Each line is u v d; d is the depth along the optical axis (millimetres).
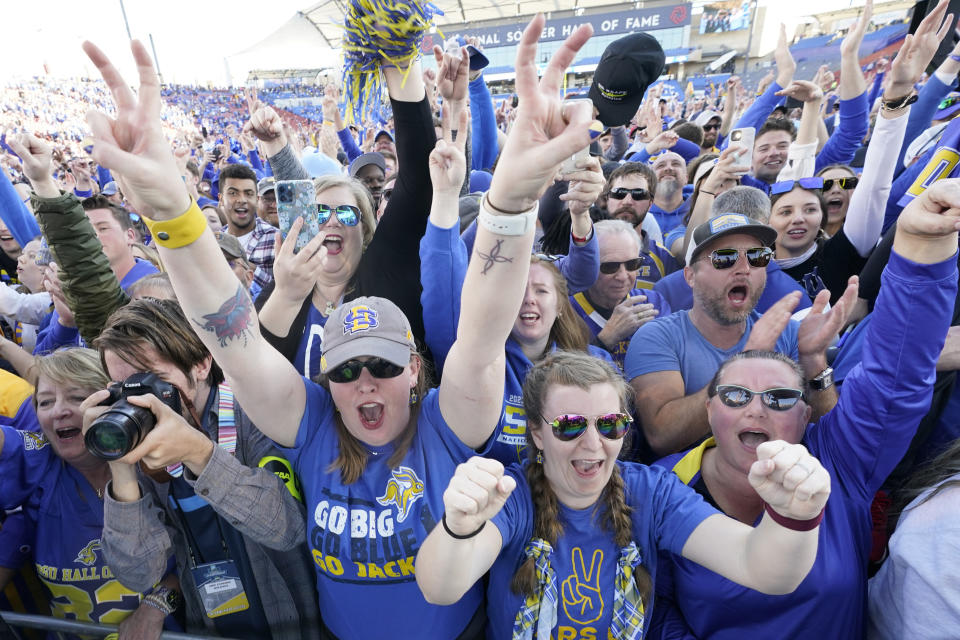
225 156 8359
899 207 2990
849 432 1610
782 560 1144
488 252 1055
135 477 1417
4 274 4586
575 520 1514
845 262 2779
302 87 28922
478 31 25109
